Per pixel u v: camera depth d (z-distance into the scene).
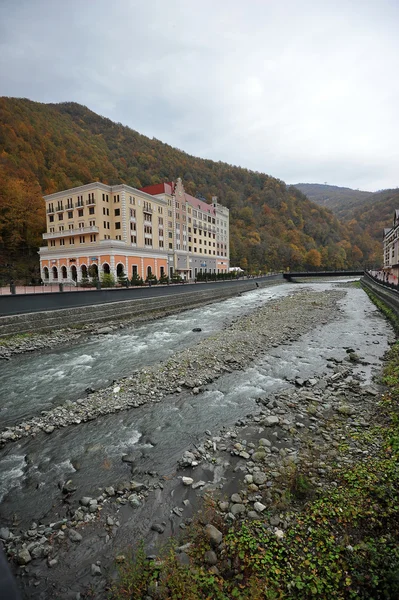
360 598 3.02
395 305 21.53
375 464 5.19
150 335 18.22
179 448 6.49
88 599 3.39
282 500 4.59
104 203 45.06
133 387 9.61
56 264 46.34
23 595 3.48
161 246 54.44
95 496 5.14
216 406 8.41
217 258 76.81
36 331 17.25
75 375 11.30
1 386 10.30
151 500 4.96
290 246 114.81
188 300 33.75
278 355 13.05
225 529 4.16
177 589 3.25
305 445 6.24
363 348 13.95
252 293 46.97
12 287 16.97
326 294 40.06
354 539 3.75
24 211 57.97
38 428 7.39
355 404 8.06
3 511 4.88
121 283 33.50
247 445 6.42
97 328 19.81
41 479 5.63
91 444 6.73
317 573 3.36
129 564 3.71
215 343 14.40
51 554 4.01
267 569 3.47
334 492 4.61
